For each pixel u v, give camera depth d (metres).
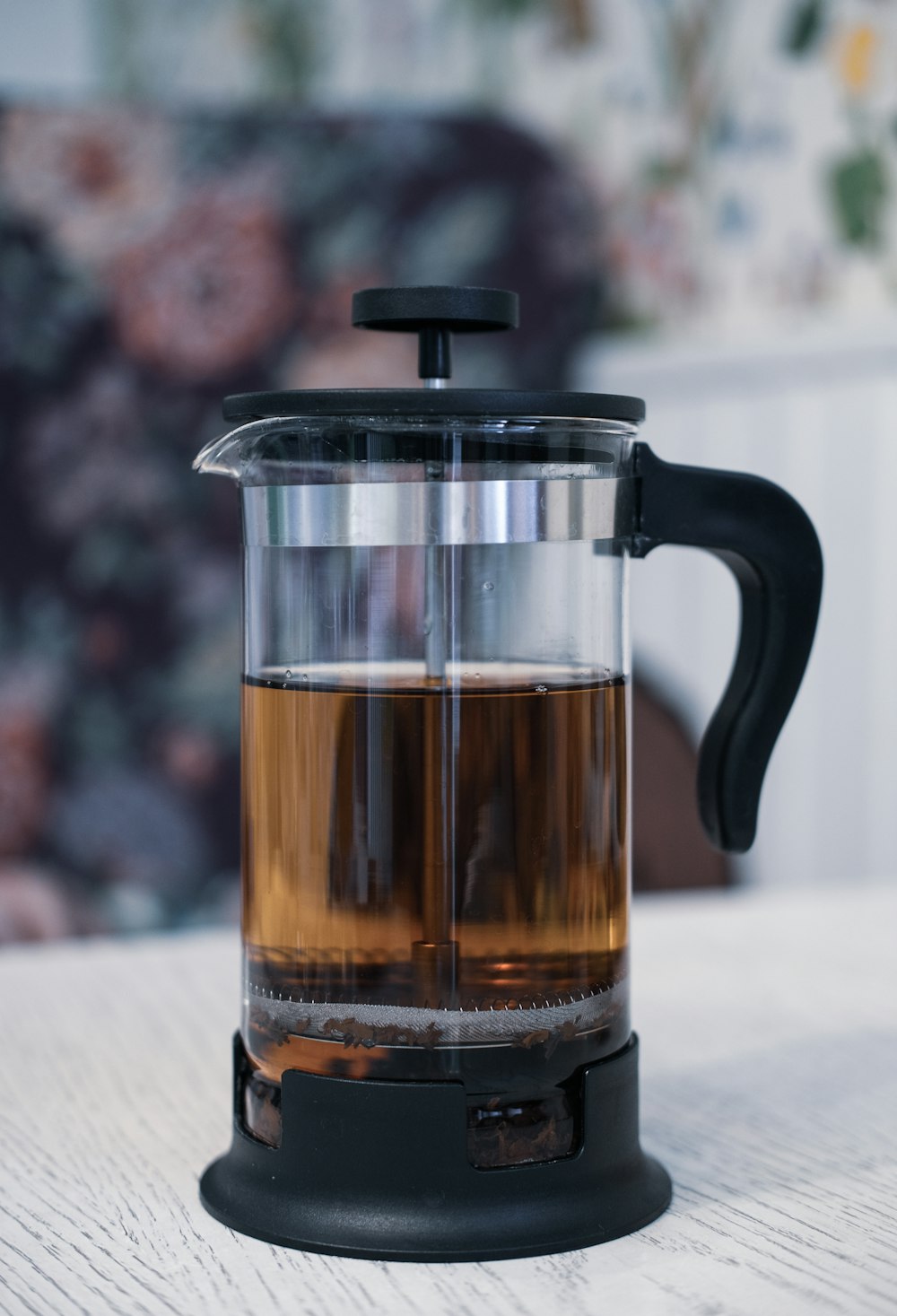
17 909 1.72
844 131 1.84
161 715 1.73
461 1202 0.53
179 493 1.71
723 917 1.00
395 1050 0.52
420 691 0.51
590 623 0.54
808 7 1.81
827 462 1.81
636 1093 0.57
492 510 0.51
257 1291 0.50
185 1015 0.80
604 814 0.55
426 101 1.73
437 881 0.52
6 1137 0.64
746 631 0.60
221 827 1.75
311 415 0.51
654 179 1.80
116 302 1.68
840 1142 0.64
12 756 1.71
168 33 1.66
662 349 1.81
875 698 1.84
